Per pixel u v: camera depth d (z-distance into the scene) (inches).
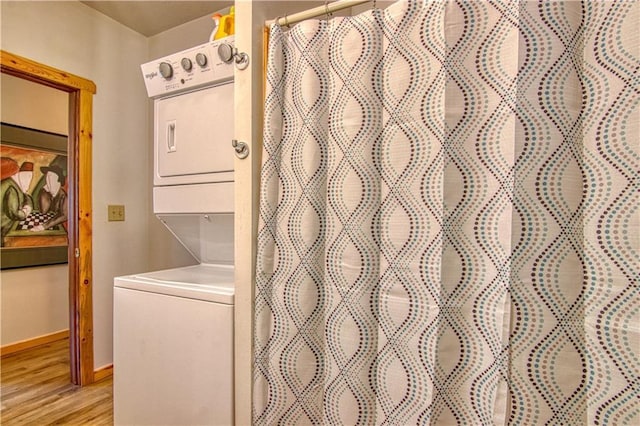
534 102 34.2
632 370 30.2
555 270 33.5
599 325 31.7
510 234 34.8
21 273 114.1
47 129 120.5
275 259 46.3
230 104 55.2
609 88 31.5
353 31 42.6
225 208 55.6
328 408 42.7
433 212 37.7
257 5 48.6
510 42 35.1
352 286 41.6
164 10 92.0
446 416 37.1
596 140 32.1
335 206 43.0
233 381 47.4
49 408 78.9
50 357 108.0
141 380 55.1
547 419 33.4
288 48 47.1
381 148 41.3
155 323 54.1
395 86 40.1
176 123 61.4
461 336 36.8
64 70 85.0
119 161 97.7
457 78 37.3
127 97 100.0
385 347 40.1
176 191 61.1
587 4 32.9
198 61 56.5
